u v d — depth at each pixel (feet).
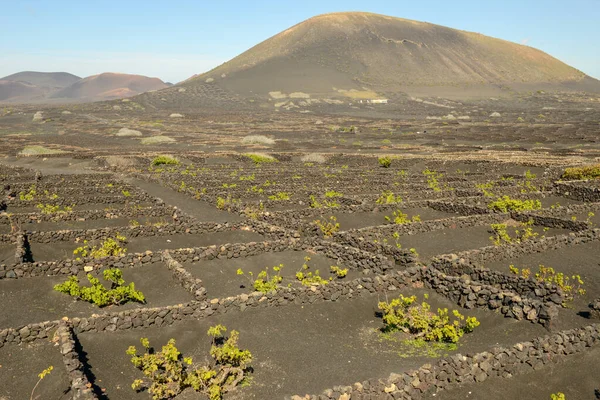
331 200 114.93
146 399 42.16
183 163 191.52
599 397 42.70
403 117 533.55
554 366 46.91
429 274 65.36
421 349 50.16
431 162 191.01
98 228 88.28
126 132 333.21
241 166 183.73
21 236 77.77
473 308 59.21
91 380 43.80
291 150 253.03
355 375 44.93
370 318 57.93
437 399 41.96
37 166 183.42
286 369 46.19
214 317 55.77
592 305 57.72
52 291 61.67
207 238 86.84
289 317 56.80
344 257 75.15
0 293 60.23
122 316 52.08
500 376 45.37
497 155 217.97
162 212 102.58
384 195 117.50
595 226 89.71
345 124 438.40
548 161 182.39
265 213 98.37
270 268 72.79
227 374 44.16
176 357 44.42
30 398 40.81
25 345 48.52
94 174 155.22
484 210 101.24
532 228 94.12
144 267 70.38
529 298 58.08
